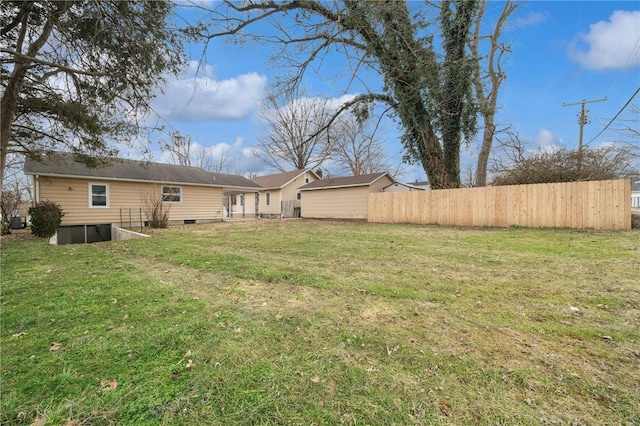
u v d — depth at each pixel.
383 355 2.02
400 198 13.30
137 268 4.69
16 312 2.82
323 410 1.51
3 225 10.44
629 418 1.44
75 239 12.79
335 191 19.19
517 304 2.96
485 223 10.63
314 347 2.13
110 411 1.50
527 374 1.80
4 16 5.70
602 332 2.34
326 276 4.01
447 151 12.47
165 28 6.12
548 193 9.29
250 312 2.79
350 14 7.83
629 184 8.06
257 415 1.47
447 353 2.04
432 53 10.30
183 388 1.68
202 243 7.38
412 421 1.43
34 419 1.45
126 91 6.70
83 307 2.95
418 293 3.30
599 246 5.97
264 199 25.00
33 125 7.92
